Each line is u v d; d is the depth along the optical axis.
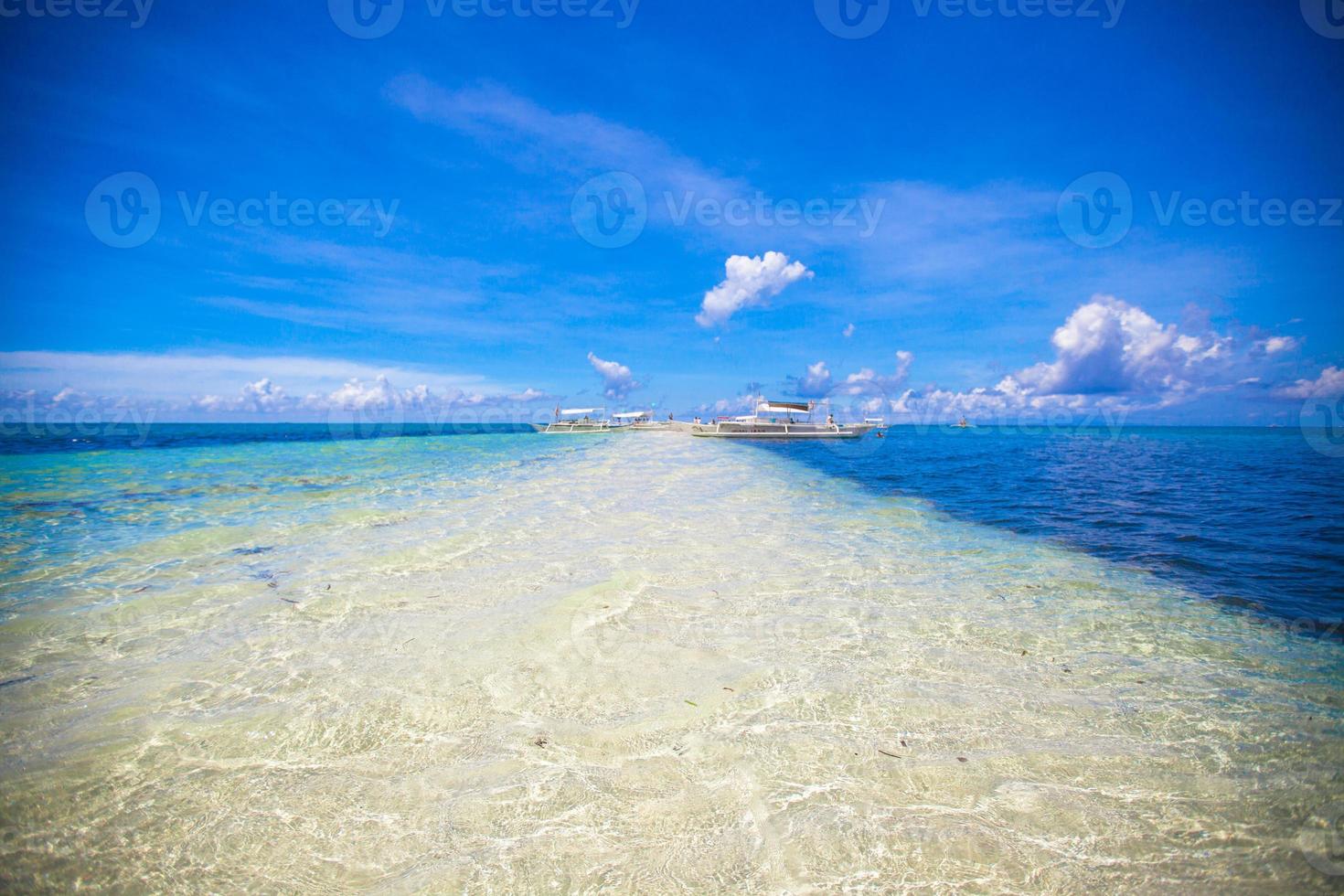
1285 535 8.75
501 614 4.85
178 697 3.46
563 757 2.87
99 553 6.84
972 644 4.36
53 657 4.01
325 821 2.43
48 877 2.15
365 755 2.88
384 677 3.71
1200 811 2.50
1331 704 3.46
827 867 2.18
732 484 15.26
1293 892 2.05
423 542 7.51
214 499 11.01
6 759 2.84
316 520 8.92
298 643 4.26
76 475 15.08
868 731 3.12
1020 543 8.09
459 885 2.09
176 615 4.82
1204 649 4.29
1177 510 11.21
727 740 3.02
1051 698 3.51
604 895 2.04
